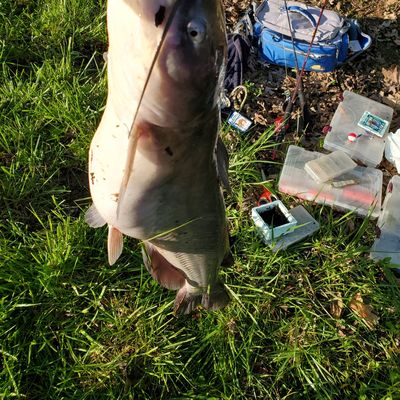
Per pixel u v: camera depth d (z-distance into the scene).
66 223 0.88
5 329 0.80
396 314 0.97
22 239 0.91
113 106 0.43
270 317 0.93
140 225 0.50
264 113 1.27
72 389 0.80
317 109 1.33
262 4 1.42
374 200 1.14
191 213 0.52
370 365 0.91
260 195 1.12
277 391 0.87
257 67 1.39
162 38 0.36
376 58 1.48
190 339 0.85
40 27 1.24
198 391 0.84
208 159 0.47
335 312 0.97
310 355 0.90
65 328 0.83
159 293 0.89
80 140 1.05
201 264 0.63
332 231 1.08
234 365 0.85
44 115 1.06
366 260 1.04
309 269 1.01
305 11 1.37
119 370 0.83
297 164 1.18
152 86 0.38
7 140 1.02
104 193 0.50
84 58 1.24
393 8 1.62
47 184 1.00
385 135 1.28
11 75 1.17
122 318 0.87
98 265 0.91
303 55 1.35
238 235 1.00
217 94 0.42
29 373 0.79
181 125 0.42
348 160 1.18
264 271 0.97
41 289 0.84
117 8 0.37
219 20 0.39
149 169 0.45
